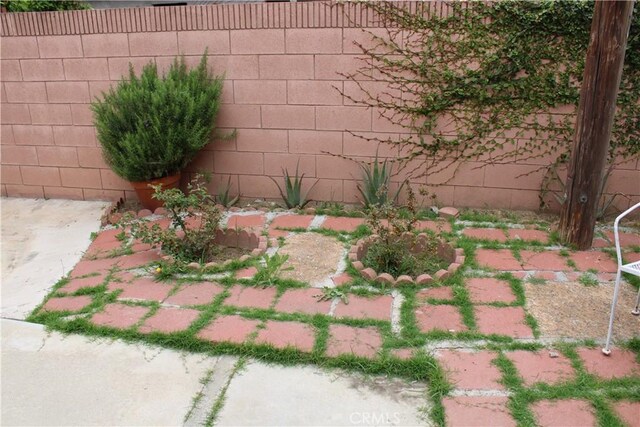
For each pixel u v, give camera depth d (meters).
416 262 3.78
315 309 3.29
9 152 5.64
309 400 2.57
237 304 3.38
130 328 3.15
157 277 3.74
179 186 5.35
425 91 4.68
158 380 2.75
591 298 3.35
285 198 5.08
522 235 4.33
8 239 4.63
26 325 3.26
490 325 3.08
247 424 2.44
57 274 3.94
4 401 2.63
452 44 4.53
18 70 5.35
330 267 3.84
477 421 2.39
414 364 2.74
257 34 4.81
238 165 5.22
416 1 4.49
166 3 6.55
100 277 3.83
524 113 4.61
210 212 4.14
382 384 2.67
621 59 3.71
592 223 4.02
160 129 4.70
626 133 4.51
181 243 4.02
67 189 5.64
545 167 4.71
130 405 2.58
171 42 4.99
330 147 4.99
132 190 5.50
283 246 4.21
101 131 4.78
